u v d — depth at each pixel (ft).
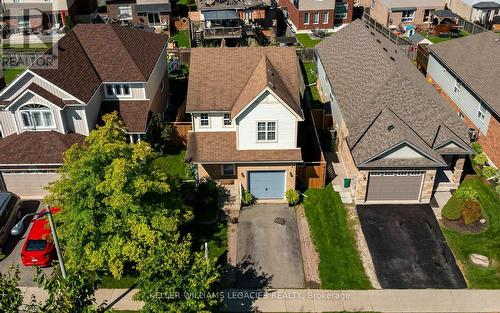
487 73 123.75
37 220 92.38
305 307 80.38
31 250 86.43
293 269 88.07
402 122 107.04
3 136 107.76
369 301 81.46
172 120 135.13
